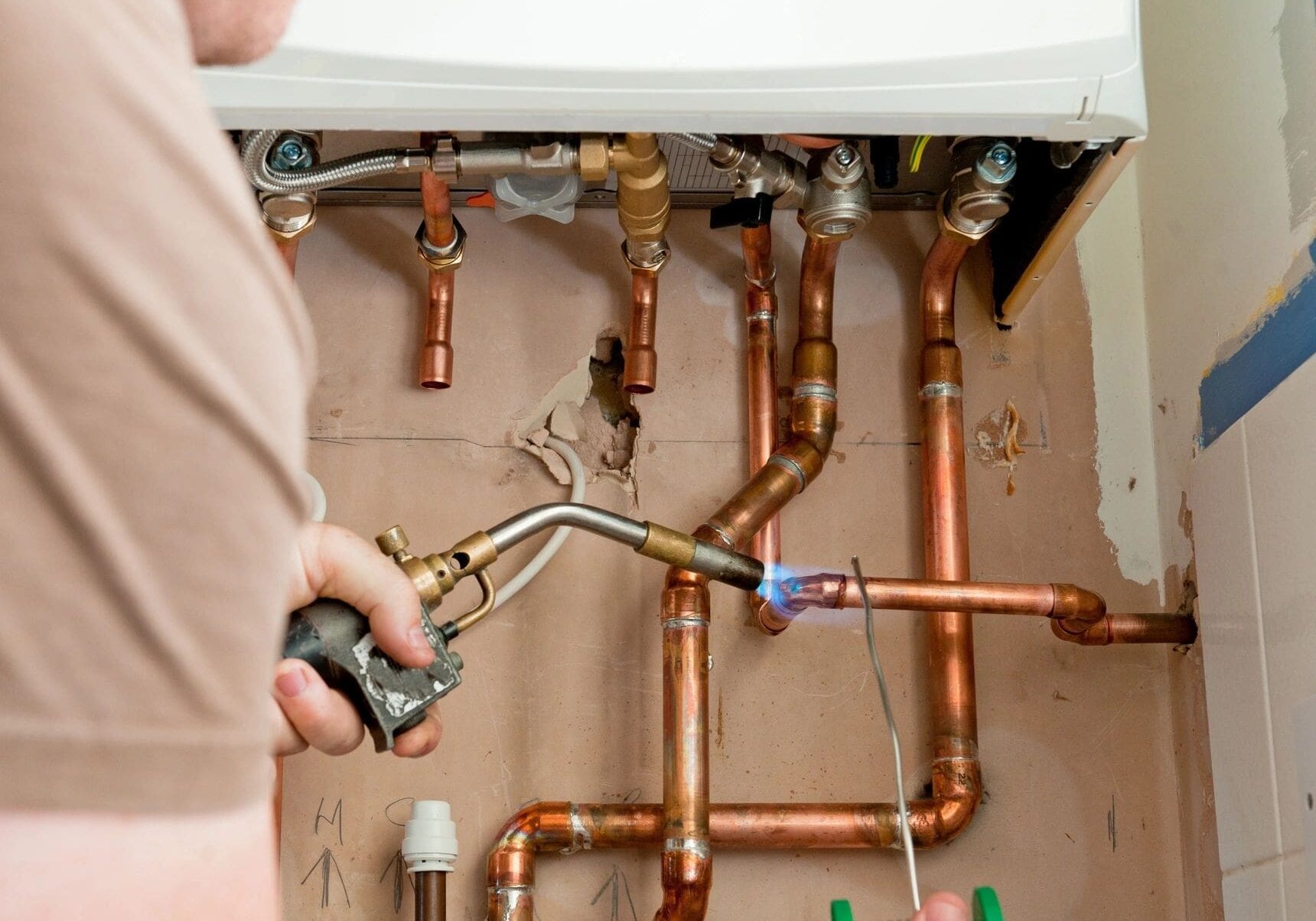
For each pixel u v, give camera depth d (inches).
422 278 54.4
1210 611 45.2
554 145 42.7
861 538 51.5
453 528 51.3
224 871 12.9
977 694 49.6
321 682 28.9
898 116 38.2
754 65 37.1
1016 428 52.6
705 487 52.1
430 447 52.3
